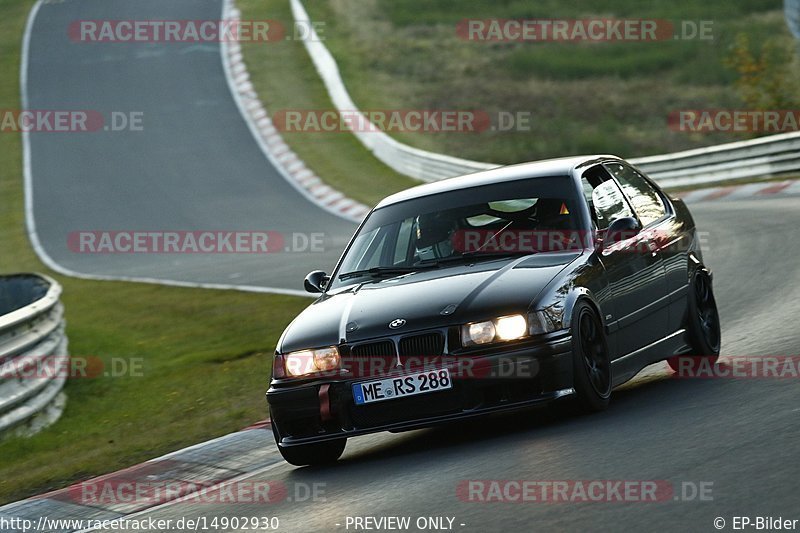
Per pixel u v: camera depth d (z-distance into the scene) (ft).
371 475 72.69
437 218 85.81
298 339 77.77
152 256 289.74
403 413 74.38
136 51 538.88
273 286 204.54
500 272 77.92
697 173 288.10
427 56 526.16
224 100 463.42
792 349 93.66
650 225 91.30
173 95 478.18
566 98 457.68
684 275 92.73
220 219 325.42
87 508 80.23
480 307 73.87
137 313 199.82
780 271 145.48
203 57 520.01
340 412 75.51
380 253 86.22
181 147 417.28
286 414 77.20
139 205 359.46
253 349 146.82
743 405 72.79
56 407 130.41
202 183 373.81
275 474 81.76
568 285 75.97
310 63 496.23
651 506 52.65
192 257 276.82
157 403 125.49
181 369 142.61
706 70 472.44
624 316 82.07
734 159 281.74
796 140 275.18
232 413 107.86
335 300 81.71
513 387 73.05
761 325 110.63
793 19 345.31
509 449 71.05
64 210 365.81
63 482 91.97
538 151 379.96
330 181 351.87
